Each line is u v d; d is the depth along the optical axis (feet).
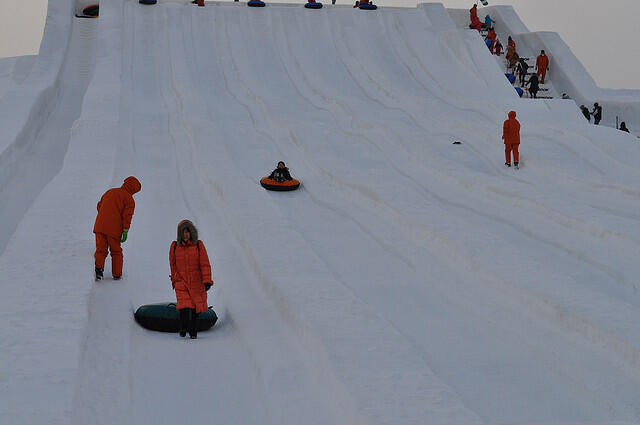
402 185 52.31
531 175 61.93
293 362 26.37
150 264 39.01
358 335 25.99
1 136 67.87
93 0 133.59
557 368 26.84
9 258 34.83
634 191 51.80
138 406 24.02
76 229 39.88
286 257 35.53
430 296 35.24
